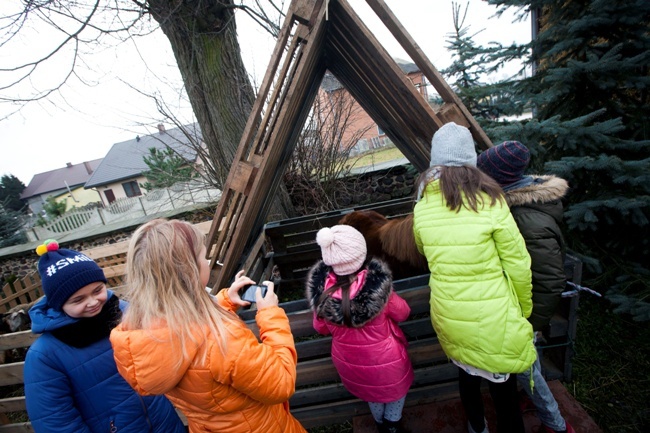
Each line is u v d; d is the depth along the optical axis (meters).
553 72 2.96
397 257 2.05
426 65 1.97
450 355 1.45
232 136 4.73
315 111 5.98
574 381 2.34
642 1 2.65
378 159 8.27
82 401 1.24
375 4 1.85
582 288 1.78
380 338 1.49
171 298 0.92
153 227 0.99
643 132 2.95
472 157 1.40
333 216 3.71
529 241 1.36
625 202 2.54
